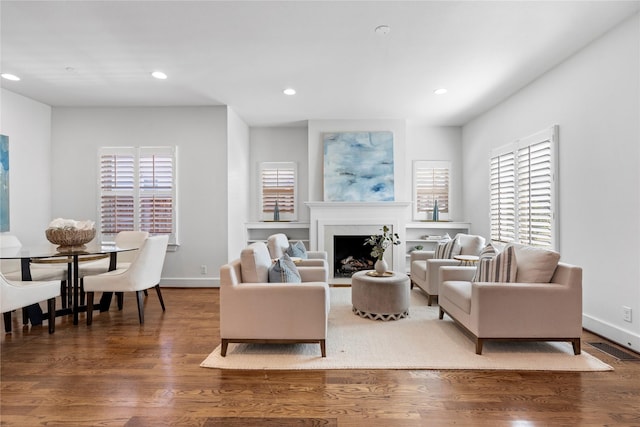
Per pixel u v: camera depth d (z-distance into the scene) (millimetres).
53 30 2848
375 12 2584
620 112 2748
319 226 5438
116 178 4941
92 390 2111
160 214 4926
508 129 4488
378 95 4426
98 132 4965
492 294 2553
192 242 4957
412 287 4922
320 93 4352
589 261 3082
